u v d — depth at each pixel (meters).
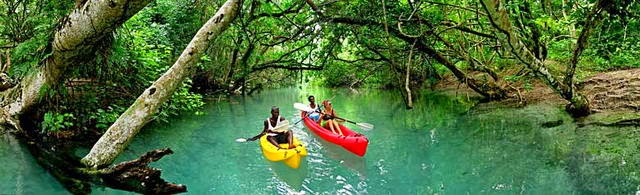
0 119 6.60
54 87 6.46
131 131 5.17
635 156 6.29
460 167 7.05
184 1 15.83
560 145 7.44
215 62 17.03
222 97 18.38
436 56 11.85
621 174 5.69
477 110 12.41
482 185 6.03
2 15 7.80
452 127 10.43
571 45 14.15
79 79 8.23
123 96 9.21
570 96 8.88
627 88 10.34
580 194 5.23
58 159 5.65
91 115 7.91
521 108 11.61
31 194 4.76
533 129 8.95
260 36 13.04
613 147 6.84
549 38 12.12
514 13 10.12
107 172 4.91
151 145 8.81
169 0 15.77
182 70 5.36
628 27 7.57
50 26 6.34
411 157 8.00
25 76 6.44
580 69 14.05
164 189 5.07
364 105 16.66
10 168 5.42
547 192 5.45
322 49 12.88
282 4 12.07
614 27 7.55
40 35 6.45
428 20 10.44
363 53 13.27
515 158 7.11
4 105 6.72
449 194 5.87
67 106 7.40
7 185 4.96
